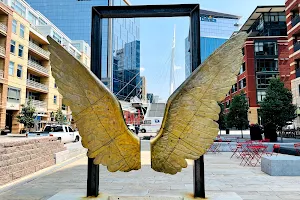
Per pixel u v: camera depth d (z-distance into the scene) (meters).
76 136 21.78
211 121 3.98
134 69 84.69
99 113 4.07
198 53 4.94
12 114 29.08
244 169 9.08
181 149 4.02
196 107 4.00
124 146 4.07
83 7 74.38
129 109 44.72
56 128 19.80
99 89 4.06
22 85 29.72
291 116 18.34
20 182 6.98
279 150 13.01
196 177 4.81
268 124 18.14
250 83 38.09
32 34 32.44
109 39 68.88
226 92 3.96
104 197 4.83
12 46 28.27
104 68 68.44
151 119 36.25
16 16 28.86
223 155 12.95
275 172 7.97
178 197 4.77
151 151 4.07
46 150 9.66
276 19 39.81
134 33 89.69
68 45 40.66
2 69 26.86
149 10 5.14
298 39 26.16
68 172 8.61
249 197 5.64
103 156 4.09
